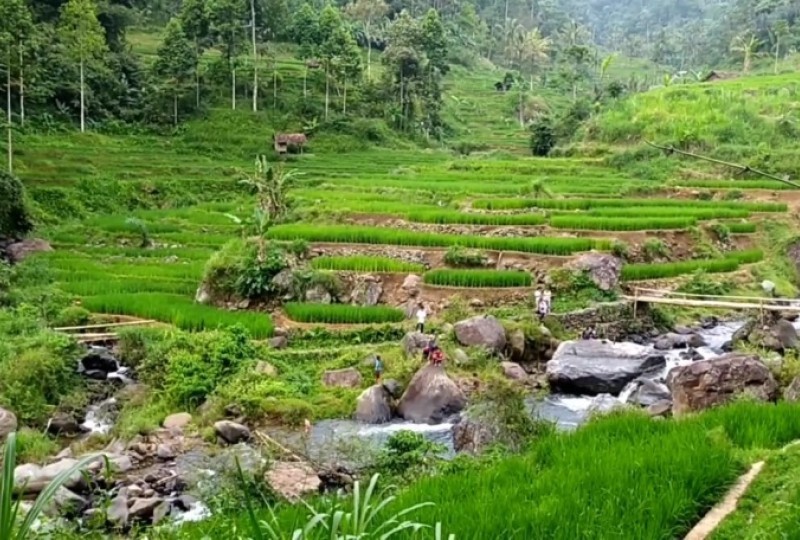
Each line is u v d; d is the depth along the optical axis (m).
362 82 80.50
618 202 39.22
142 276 31.30
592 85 113.38
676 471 7.96
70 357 21.03
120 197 48.88
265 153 63.22
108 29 72.56
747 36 106.44
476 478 8.72
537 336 24.58
